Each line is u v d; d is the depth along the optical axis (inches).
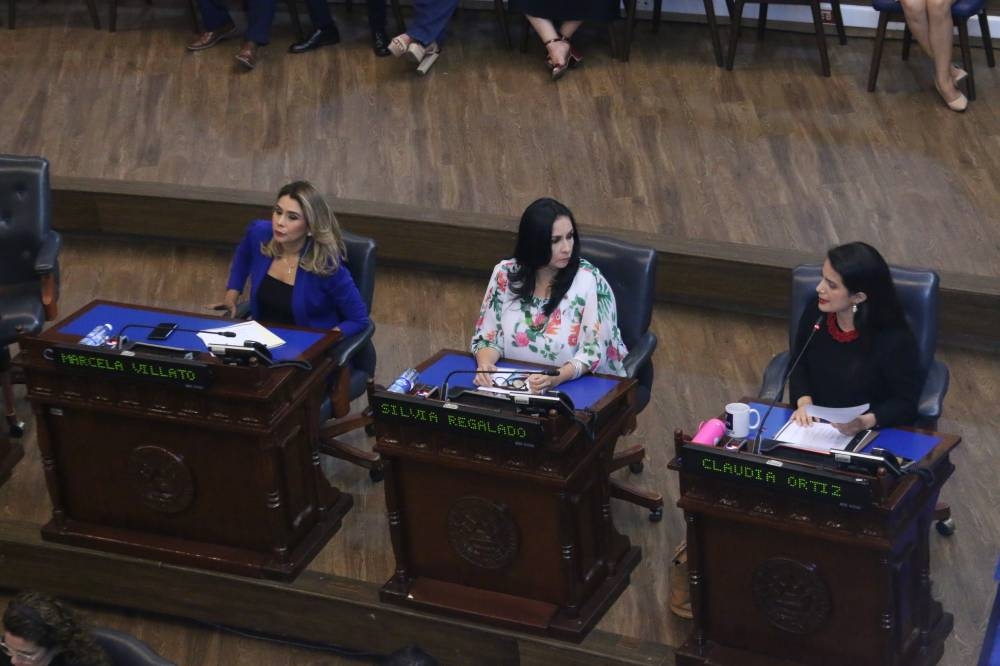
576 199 967.6
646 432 799.1
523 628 655.1
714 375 850.1
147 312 721.6
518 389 648.4
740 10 1102.4
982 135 1018.1
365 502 761.0
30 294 838.5
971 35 1132.5
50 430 713.0
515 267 685.9
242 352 647.8
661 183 982.4
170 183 1008.2
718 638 627.2
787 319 897.5
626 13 1151.6
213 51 1207.6
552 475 618.8
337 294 732.0
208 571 708.7
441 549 671.8
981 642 642.2
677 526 729.6
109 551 724.0
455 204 967.6
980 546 699.4
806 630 598.2
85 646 546.0
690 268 899.4
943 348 860.0
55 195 1005.2
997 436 780.6
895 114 1050.7
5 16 1282.0
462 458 631.8
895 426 609.6
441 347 890.1
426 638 677.3
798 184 970.7
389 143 1050.7
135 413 680.4
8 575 746.2
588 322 677.3
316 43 1198.3
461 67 1160.8
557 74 1120.2
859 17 1159.6
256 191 992.9
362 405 825.5
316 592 690.8
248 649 711.1
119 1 1302.9
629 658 639.1
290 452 695.7
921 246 895.1
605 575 681.0
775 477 562.6
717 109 1071.6
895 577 573.0
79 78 1167.6
